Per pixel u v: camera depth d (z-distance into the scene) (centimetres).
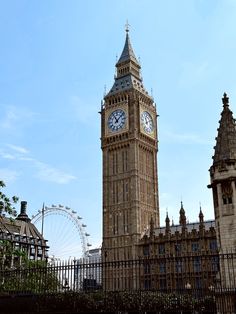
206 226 11262
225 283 3008
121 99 13662
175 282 9394
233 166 3247
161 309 3259
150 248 11481
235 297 2809
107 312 3127
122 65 14438
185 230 11044
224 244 3133
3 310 3484
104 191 13100
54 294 3294
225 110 3534
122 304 3130
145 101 13975
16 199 4544
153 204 13112
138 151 13025
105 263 3294
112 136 13400
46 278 3494
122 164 13038
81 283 3316
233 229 3120
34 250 13775
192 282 5319
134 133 12988
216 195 3359
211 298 3391
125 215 12438
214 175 3328
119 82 14175
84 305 3166
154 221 12888
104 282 3378
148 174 13262
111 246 12381
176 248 11088
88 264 3338
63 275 3400
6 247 4812
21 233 13425
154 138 13900
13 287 3650
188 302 3394
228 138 3372
